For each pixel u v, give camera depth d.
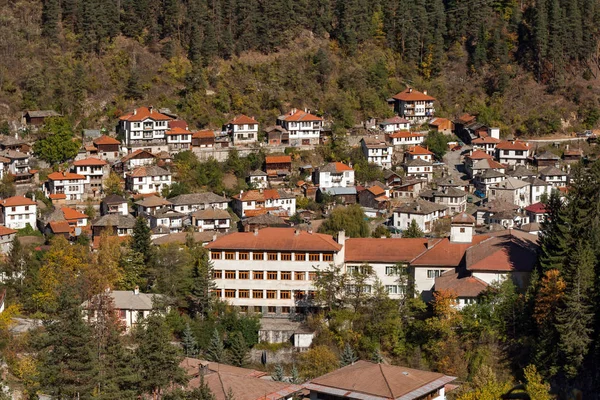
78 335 116.50
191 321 157.00
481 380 129.00
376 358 143.00
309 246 162.75
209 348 148.62
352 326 151.75
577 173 155.12
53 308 135.50
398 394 110.62
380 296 153.75
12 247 188.75
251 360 151.38
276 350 151.12
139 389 117.56
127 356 119.00
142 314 155.00
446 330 144.50
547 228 155.88
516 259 153.75
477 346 142.50
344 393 112.69
